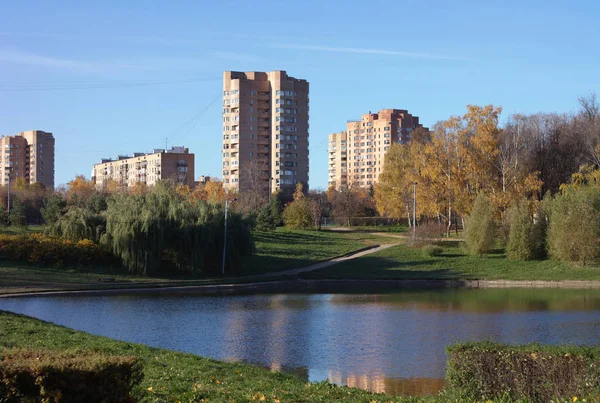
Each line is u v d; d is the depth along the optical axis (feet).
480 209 272.51
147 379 57.11
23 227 280.51
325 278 238.89
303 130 567.59
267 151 563.07
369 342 115.03
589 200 251.80
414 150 340.18
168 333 122.93
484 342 57.31
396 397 55.11
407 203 339.16
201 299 182.29
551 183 322.75
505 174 300.40
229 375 65.77
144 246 221.66
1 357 43.11
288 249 295.69
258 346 110.83
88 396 35.96
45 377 34.94
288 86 556.92
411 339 118.32
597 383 49.62
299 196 453.99
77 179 533.55
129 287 195.72
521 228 261.65
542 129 338.54
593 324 136.98
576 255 248.32
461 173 296.10
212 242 241.35
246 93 554.46
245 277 236.02
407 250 285.02
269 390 56.54
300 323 137.59
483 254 272.51
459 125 299.79
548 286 227.40
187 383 56.85
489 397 52.54
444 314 153.38
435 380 86.12
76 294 181.68
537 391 51.55
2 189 427.74
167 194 252.21
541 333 125.29
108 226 226.38
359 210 444.96
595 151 299.17
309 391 57.00
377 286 228.63
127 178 632.79
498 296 195.62
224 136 561.43
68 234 229.04
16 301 165.17
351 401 52.13
